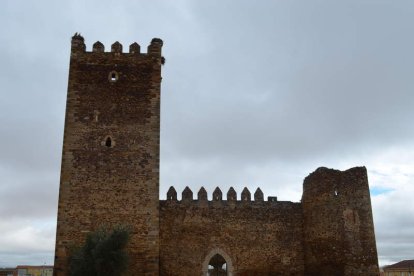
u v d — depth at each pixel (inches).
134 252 1187.3
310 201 1488.7
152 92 1327.5
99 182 1227.9
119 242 1114.1
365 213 1387.8
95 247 1098.1
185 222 1450.5
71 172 1226.0
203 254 1432.1
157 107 1315.2
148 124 1295.5
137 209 1219.9
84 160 1240.2
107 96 1304.1
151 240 1200.2
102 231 1141.7
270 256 1469.0
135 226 1206.3
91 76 1315.2
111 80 1321.4
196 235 1445.6
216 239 1453.0
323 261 1392.7
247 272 1441.9
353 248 1344.7
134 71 1338.6
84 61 1326.3
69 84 1299.2
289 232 1505.9
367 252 1349.7
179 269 1402.6
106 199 1216.8
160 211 1444.4
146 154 1268.5
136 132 1283.2
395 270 3348.9
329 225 1397.6
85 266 1087.0
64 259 1157.7
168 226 1435.8
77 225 1187.9
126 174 1243.8
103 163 1244.5
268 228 1496.1
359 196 1398.9
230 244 1456.7
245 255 1455.5
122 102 1304.1
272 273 1454.2
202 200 1483.8
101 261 1077.1
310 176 1510.8
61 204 1198.3
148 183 1243.8
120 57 1346.0
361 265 1331.2
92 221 1195.3
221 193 1502.2
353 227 1365.7
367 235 1368.1
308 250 1465.3
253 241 1473.9
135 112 1300.4
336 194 1411.2
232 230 1471.5
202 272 1413.6
